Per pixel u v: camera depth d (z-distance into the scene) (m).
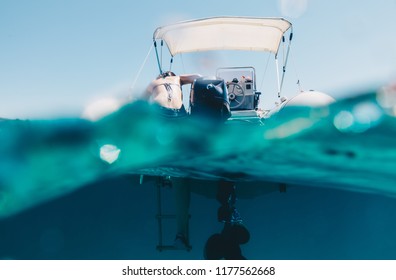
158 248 3.28
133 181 3.12
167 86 2.83
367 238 3.55
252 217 3.97
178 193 3.18
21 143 1.56
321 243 3.57
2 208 2.02
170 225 3.99
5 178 1.58
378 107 1.35
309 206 3.73
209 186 3.17
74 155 1.60
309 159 1.58
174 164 1.83
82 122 1.59
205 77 2.70
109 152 1.64
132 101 1.70
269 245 3.62
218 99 2.55
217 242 2.75
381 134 1.35
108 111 1.64
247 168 1.83
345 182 1.77
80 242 3.05
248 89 4.68
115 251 3.32
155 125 1.68
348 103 1.41
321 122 1.46
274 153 1.64
